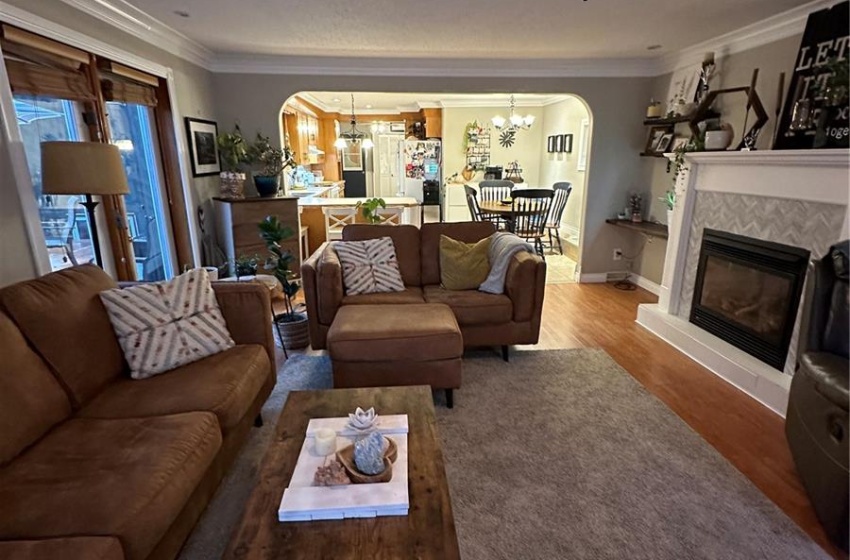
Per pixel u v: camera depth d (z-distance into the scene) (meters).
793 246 2.72
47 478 1.34
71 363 1.77
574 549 1.67
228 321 2.35
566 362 3.22
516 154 9.02
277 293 4.16
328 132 10.65
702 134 3.72
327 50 4.17
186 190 3.87
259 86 4.52
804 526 1.78
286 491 1.30
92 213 2.38
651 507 1.87
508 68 4.66
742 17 3.22
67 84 2.46
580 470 2.10
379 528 1.19
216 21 3.27
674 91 4.46
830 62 2.61
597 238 5.25
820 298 2.04
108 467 1.39
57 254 2.52
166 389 1.88
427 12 3.09
